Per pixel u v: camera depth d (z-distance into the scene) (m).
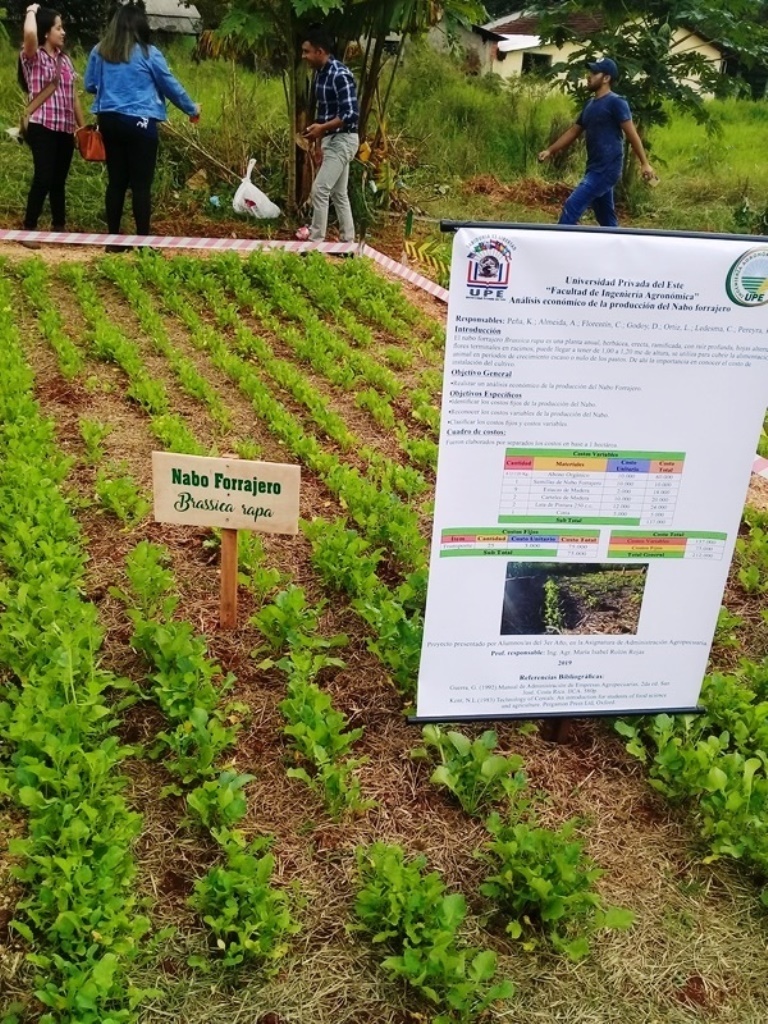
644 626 3.14
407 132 14.21
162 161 11.37
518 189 13.81
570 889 2.66
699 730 3.35
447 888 2.81
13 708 3.29
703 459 2.89
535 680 3.17
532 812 3.07
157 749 3.13
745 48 12.68
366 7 10.05
